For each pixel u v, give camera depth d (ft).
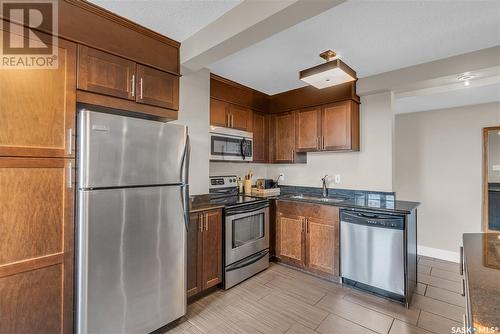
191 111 8.58
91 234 5.17
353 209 8.67
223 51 6.64
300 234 10.18
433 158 13.73
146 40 6.75
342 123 10.21
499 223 12.08
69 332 5.15
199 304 7.82
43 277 4.88
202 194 8.91
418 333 6.48
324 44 7.39
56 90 5.15
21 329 4.65
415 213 8.91
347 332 6.53
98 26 5.84
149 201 6.07
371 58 8.31
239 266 9.12
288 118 12.16
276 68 9.25
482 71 7.82
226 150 10.16
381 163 10.02
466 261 3.93
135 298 5.87
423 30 6.61
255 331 6.58
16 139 4.64
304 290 8.70
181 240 6.75
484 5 5.58
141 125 5.93
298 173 12.75
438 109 13.62
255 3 5.41
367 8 5.70
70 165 5.21
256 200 10.11
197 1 5.60
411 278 8.13
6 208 4.53
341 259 8.98
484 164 12.43
